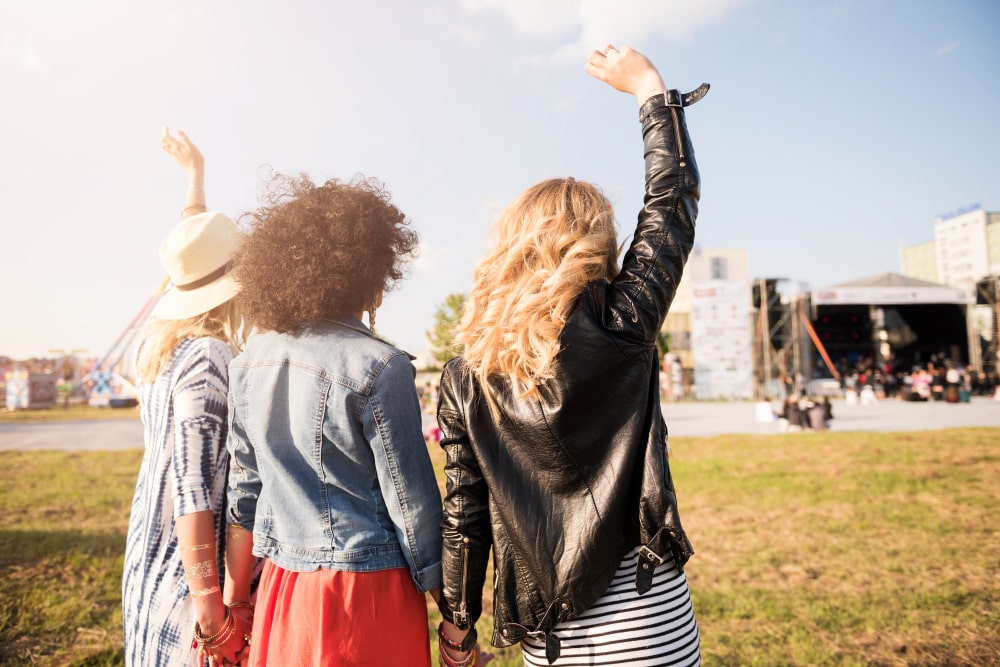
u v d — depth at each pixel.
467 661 1.61
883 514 6.51
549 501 1.36
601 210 1.51
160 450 1.79
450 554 1.46
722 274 51.03
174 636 1.71
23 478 9.73
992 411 22.11
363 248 1.61
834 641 3.44
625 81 1.62
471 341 1.49
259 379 1.62
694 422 19.72
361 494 1.53
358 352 1.56
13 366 42.03
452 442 1.47
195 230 1.92
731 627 3.67
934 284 33.44
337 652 1.41
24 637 3.56
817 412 16.05
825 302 30.62
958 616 3.75
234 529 1.73
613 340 1.32
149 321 1.97
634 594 1.33
